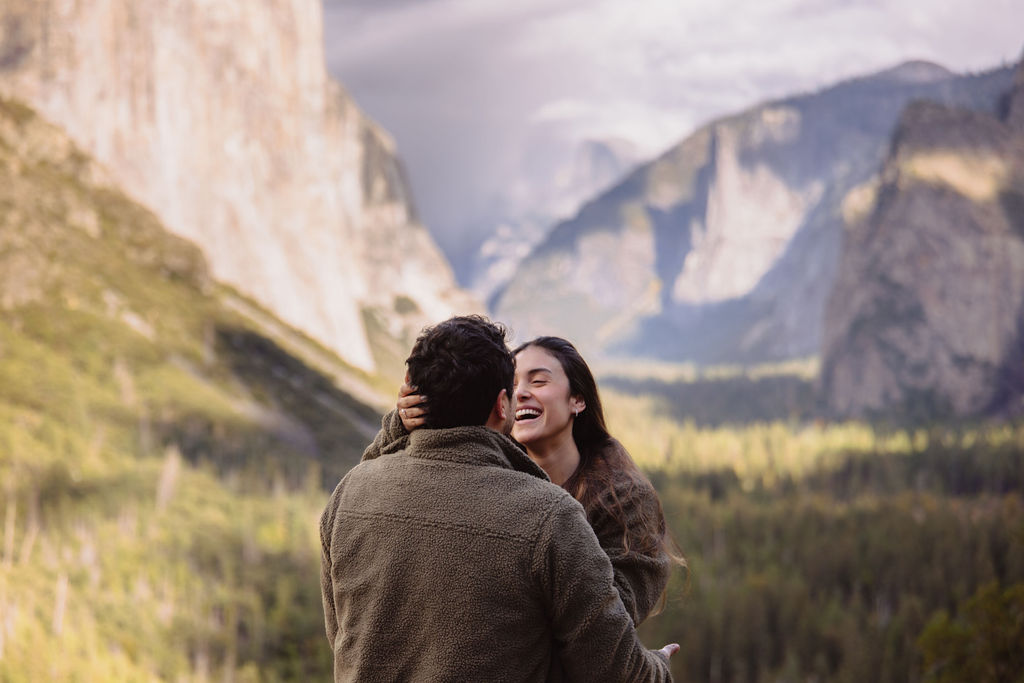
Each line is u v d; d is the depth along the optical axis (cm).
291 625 7681
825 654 7838
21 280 12962
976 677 2084
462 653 300
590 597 304
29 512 8662
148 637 7044
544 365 416
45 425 10381
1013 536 2630
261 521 9419
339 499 346
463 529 308
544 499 311
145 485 9638
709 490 16438
